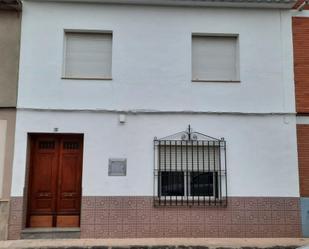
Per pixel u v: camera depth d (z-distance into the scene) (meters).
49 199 8.79
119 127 8.83
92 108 8.82
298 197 8.88
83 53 9.12
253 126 9.03
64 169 8.88
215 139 8.91
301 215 8.84
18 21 8.94
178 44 9.14
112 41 9.06
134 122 8.86
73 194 8.82
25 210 8.57
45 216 8.72
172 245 7.80
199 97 9.02
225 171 8.82
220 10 9.32
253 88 9.14
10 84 8.76
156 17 9.16
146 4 9.15
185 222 8.64
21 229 8.34
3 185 8.47
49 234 8.37
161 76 9.02
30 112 8.71
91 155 8.70
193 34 9.26
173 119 8.93
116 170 8.68
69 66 9.06
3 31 8.91
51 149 8.93
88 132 8.76
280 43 9.34
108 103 8.87
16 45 8.88
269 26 9.38
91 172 8.64
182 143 8.88
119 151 8.75
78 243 7.94
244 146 8.95
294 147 9.03
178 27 9.18
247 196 8.79
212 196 8.83
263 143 8.98
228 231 8.66
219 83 9.10
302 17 9.49
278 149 9.00
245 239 8.46
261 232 8.70
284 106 9.14
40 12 8.98
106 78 8.95
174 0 9.02
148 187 8.68
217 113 9.00
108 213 8.54
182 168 8.85
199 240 8.30
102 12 9.09
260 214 8.76
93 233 8.45
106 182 8.63
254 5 9.26
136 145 8.79
